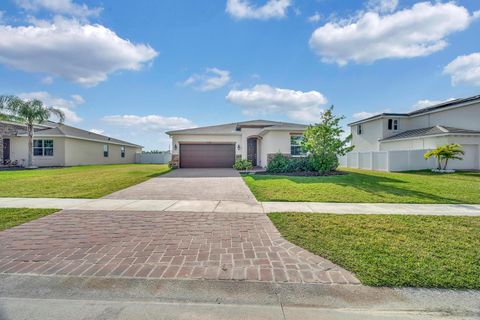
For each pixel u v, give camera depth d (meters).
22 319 2.36
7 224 5.25
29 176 14.10
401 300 2.66
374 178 12.75
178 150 21.53
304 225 5.16
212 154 21.91
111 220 5.61
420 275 3.08
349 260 3.52
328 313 2.48
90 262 3.52
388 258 3.56
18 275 3.17
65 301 2.66
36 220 5.58
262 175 14.48
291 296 2.75
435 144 18.48
